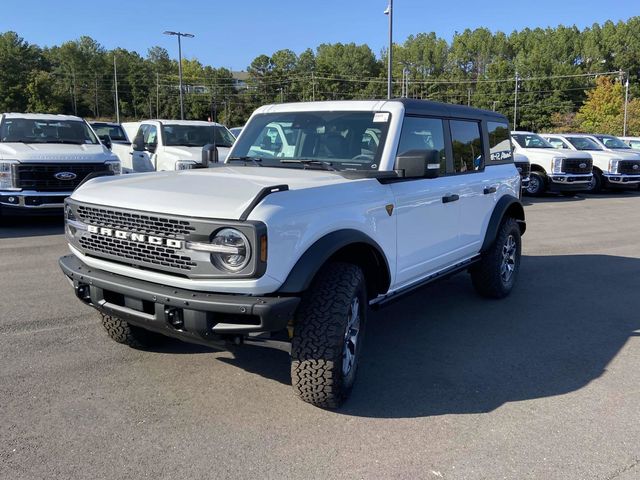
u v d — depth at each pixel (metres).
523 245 9.97
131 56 131.88
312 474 3.04
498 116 6.54
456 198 5.29
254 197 3.30
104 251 3.73
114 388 3.98
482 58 128.50
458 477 3.04
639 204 16.89
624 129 62.25
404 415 3.71
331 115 4.83
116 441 3.30
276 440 3.36
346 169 4.45
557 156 17.92
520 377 4.35
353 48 128.62
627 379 4.35
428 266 5.02
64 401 3.77
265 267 3.20
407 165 4.15
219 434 3.41
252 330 3.25
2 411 3.61
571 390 4.14
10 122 11.22
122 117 124.69
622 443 3.41
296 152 4.85
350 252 4.03
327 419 3.63
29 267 7.38
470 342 5.10
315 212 3.54
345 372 3.76
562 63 108.94
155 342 4.71
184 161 11.21
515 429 3.56
